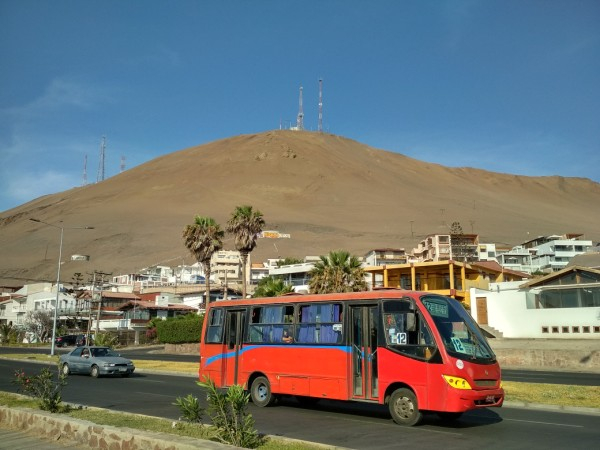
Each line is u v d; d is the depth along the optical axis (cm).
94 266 16350
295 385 1588
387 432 1239
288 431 1252
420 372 1302
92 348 3019
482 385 1276
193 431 1043
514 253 12900
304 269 8575
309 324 1593
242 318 1791
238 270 14150
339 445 1088
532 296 4453
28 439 1107
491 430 1275
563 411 1666
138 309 8431
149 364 3656
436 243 11362
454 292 5012
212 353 1850
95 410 1338
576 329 4172
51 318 8531
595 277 4209
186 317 5984
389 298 1405
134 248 17862
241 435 958
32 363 4022
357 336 1476
